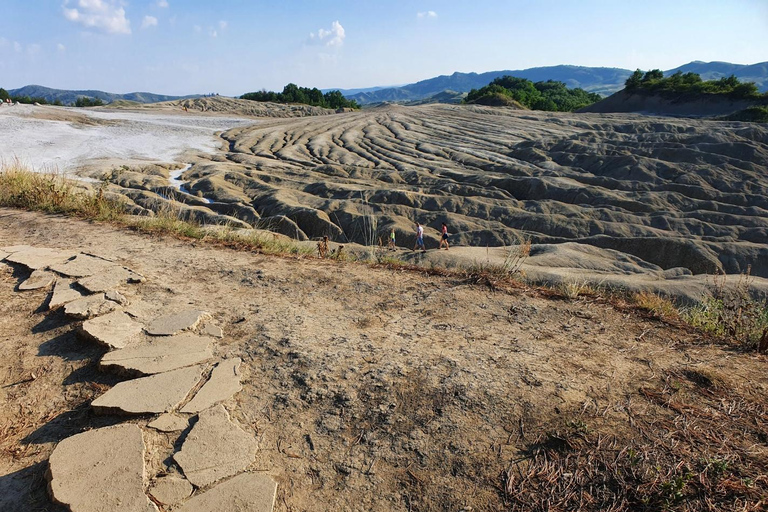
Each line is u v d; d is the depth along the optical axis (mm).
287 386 3379
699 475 2477
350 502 2484
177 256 6367
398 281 5512
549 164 38219
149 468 2680
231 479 2605
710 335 4215
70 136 41781
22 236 7266
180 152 41031
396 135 54531
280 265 6074
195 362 3680
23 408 3285
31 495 2553
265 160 39969
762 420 2930
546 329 4230
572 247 20141
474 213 27391
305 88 103438
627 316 4562
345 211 26078
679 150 36031
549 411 3023
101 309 4484
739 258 21344
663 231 24484
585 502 2393
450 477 2594
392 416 3043
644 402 3113
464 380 3344
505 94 86938
